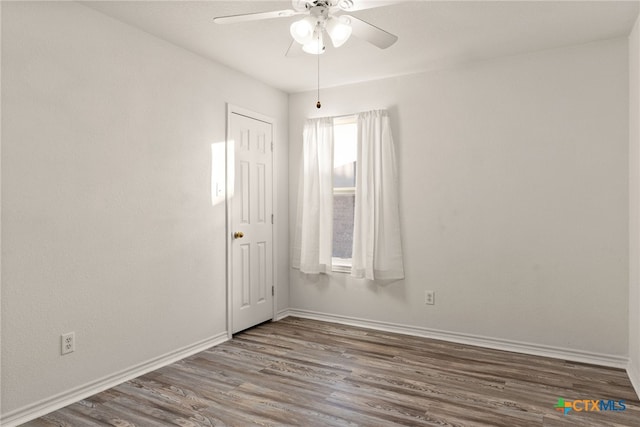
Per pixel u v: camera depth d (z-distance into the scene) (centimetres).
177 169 319
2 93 216
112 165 271
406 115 386
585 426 221
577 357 318
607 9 261
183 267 324
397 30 291
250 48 325
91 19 258
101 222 265
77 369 252
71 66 247
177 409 238
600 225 311
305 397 254
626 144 302
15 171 222
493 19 275
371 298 405
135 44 286
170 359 313
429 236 376
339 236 429
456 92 363
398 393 260
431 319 376
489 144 350
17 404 223
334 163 431
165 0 249
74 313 250
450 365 307
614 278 307
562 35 301
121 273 278
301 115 444
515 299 341
